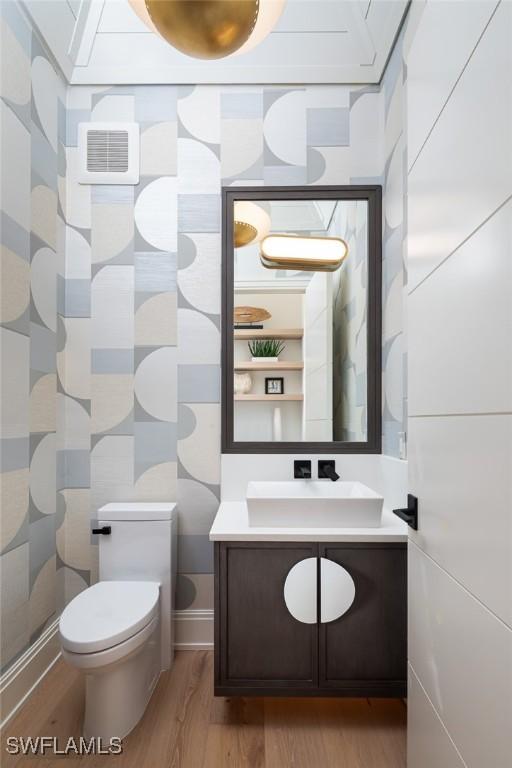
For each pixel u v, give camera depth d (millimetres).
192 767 1376
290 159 2150
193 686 1768
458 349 904
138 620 1482
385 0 1804
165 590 1894
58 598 2018
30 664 1718
